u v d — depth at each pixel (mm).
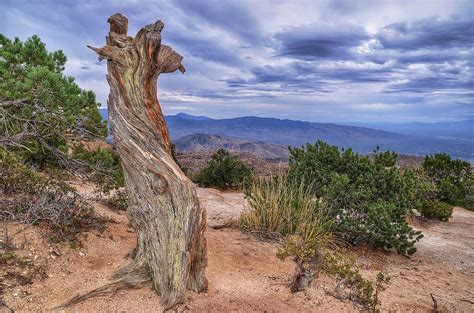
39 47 8461
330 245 7637
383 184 8672
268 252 6594
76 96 6977
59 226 4926
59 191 5680
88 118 6711
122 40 4258
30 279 3914
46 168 6797
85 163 6574
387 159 9945
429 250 8969
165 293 4000
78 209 5590
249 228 7812
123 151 4277
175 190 4176
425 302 5465
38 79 6344
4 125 6098
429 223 12250
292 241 5316
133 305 3869
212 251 6102
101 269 4441
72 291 3877
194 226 4164
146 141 4250
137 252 4496
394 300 5336
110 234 5637
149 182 4207
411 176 9305
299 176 9180
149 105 4355
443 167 16609
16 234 4602
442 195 15789
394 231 7820
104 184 7199
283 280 5320
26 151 6738
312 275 5031
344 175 8422
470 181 16766
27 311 3445
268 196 8391
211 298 4285
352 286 5305
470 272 7641
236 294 4523
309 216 7824
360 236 8062
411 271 7172
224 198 12758
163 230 4145
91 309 3678
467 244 9867
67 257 4523
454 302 5664
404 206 8531
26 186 5570
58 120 6277
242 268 5570
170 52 4445
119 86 4215
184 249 4070
